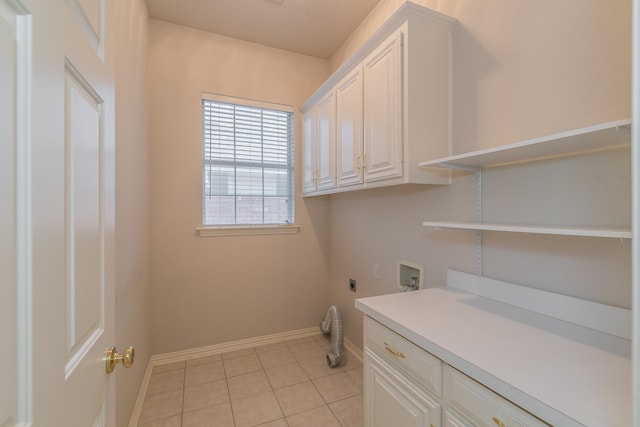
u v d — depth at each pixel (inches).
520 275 49.6
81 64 23.6
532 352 34.1
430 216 68.3
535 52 46.5
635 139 17.7
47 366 18.2
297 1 85.0
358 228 98.4
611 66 37.9
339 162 80.8
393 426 44.3
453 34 60.5
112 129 32.2
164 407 73.4
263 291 108.6
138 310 73.5
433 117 58.9
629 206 36.7
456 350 34.6
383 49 62.6
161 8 87.7
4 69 14.7
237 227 103.9
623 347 35.2
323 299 117.7
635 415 17.6
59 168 19.8
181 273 97.3
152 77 92.5
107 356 29.7
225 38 101.9
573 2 41.7
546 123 45.2
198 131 98.7
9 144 15.1
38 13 17.2
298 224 113.0
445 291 58.8
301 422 68.2
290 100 111.5
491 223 50.9
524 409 27.0
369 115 67.6
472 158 48.2
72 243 22.2
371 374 49.8
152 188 93.0
